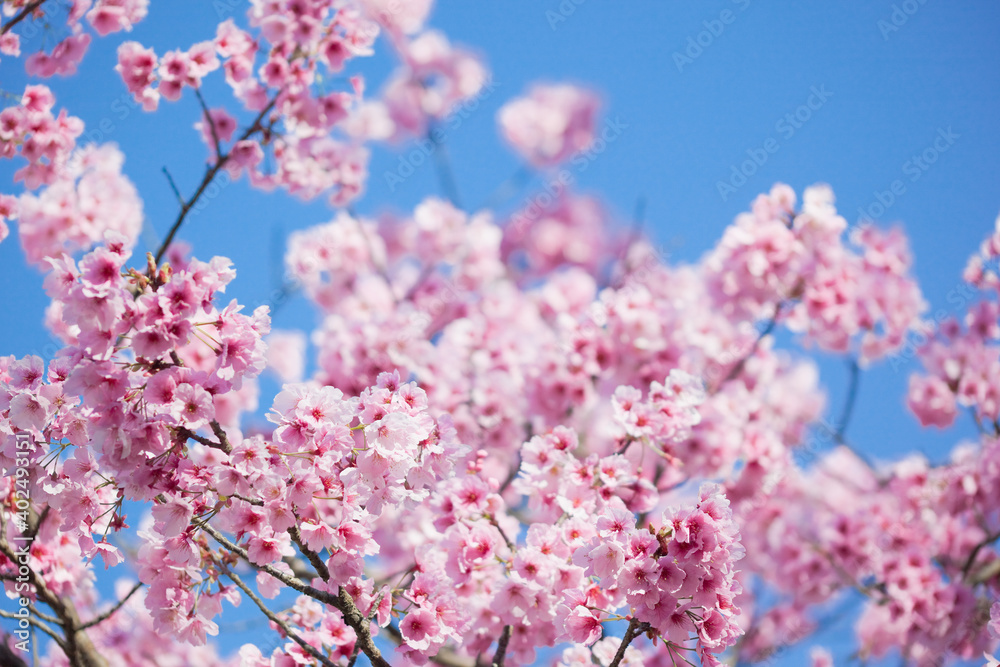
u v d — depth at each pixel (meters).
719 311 6.94
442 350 6.89
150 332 2.97
